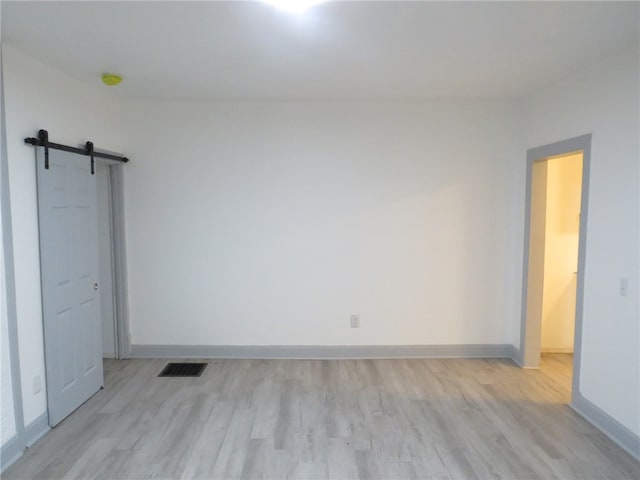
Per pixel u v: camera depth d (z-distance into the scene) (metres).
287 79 3.26
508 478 2.36
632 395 2.57
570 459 2.53
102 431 2.83
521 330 3.98
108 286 4.10
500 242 4.09
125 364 4.01
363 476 2.38
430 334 4.18
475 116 3.98
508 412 3.11
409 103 3.97
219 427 2.89
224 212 4.05
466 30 2.33
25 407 2.62
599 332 2.86
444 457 2.55
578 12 2.10
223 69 3.01
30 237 2.66
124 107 3.94
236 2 1.99
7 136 2.47
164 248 4.08
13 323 2.51
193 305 4.14
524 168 3.89
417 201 4.05
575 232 4.27
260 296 4.13
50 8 2.05
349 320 4.15
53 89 2.92
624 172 2.62
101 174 3.97
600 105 2.82
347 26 2.27
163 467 2.46
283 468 2.45
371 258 4.10
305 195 4.04
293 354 4.17
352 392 3.43
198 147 3.99
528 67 2.96
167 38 2.44
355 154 4.00
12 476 2.37
